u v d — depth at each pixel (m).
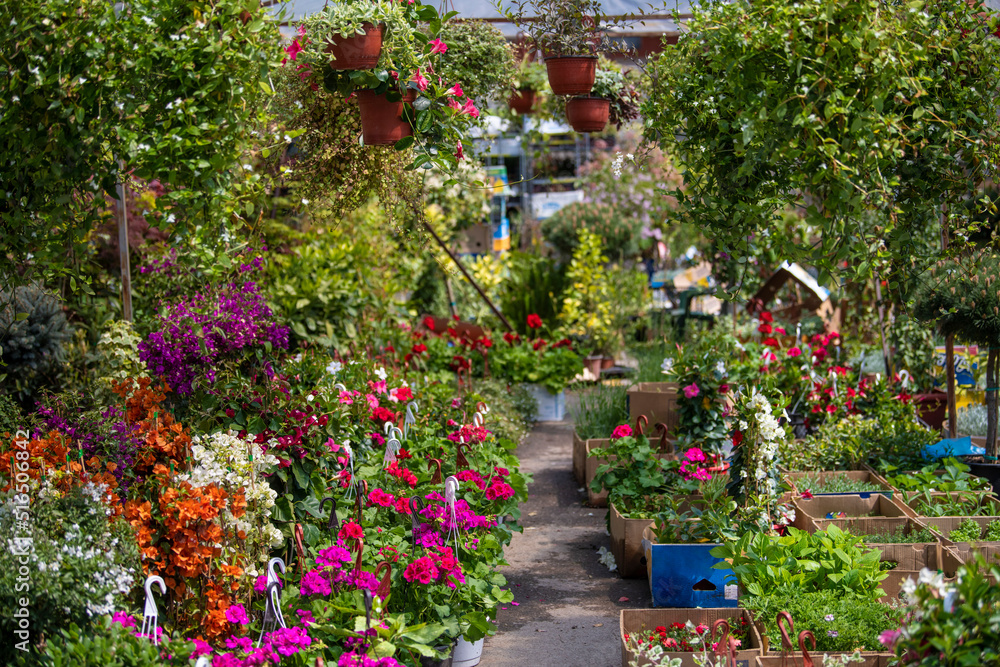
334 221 5.23
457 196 11.30
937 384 7.68
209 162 2.93
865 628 3.01
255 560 3.13
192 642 2.55
